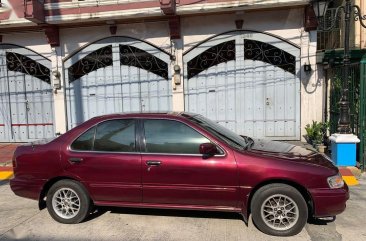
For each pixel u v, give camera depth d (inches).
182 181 196.7
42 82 493.4
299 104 435.2
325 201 182.9
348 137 322.0
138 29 457.4
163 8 401.4
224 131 223.3
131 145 206.7
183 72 453.7
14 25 458.6
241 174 189.5
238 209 193.0
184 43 448.8
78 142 214.1
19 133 504.1
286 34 427.5
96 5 438.3
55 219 215.9
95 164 207.3
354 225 202.8
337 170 193.0
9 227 212.1
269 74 439.2
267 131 446.6
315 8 336.2
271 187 187.2
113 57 469.7
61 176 212.4
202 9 412.8
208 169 193.2
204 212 224.8
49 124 498.3
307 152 210.2
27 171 216.7
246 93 446.6
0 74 500.1
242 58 442.0
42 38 482.6
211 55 449.1
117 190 205.6
